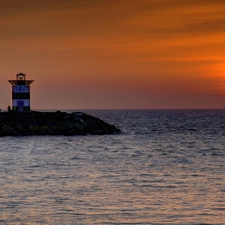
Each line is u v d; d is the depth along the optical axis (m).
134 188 124.50
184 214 101.62
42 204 108.44
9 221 97.00
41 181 133.00
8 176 140.75
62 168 157.62
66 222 96.44
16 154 198.50
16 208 105.31
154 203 109.69
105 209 104.94
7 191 119.94
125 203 109.62
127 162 175.00
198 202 110.62
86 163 171.00
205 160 181.12
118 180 135.25
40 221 97.00
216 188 124.56
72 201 110.88
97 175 143.25
